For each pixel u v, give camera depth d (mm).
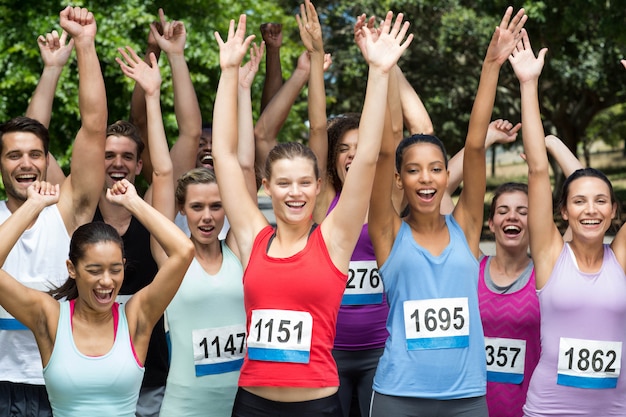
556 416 5039
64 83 16625
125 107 17828
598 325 5016
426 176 4941
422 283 4930
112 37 16906
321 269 4531
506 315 5602
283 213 4613
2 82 16406
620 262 5145
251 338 4570
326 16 28672
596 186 5117
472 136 5074
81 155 5422
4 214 5566
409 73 28375
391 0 26250
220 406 5328
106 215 5844
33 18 16719
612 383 5000
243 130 5867
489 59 5145
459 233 5066
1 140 5453
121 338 4707
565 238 6461
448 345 4867
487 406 5344
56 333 4641
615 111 49781
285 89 7008
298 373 4484
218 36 4930
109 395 4637
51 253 5383
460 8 26234
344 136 6145
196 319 5289
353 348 5848
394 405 4855
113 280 4625
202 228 5379
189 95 6578
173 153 6559
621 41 17156
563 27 18406
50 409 5238
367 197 4531
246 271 4656
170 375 5344
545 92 30312
